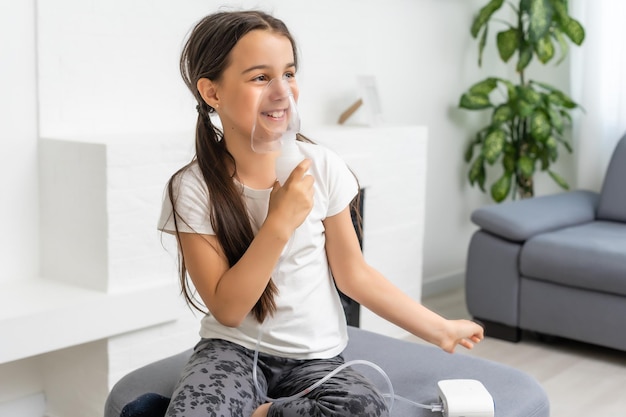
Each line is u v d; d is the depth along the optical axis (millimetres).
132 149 2486
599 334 3207
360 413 1396
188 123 2986
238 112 1497
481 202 4508
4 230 2559
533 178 4523
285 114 1466
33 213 2623
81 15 2629
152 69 2852
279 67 1500
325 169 1627
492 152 3982
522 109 3941
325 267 1638
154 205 2572
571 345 3428
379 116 3494
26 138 2568
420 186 3613
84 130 2684
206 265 1515
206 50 1521
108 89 2732
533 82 4164
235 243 1524
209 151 1558
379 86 3781
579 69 4254
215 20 1534
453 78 4203
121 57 2754
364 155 3289
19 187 2574
